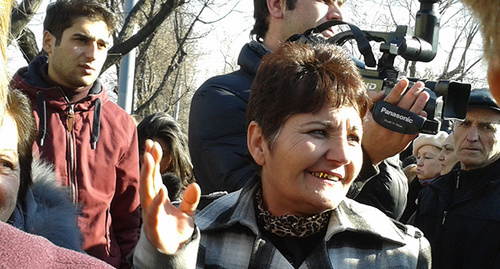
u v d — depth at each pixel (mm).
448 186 3402
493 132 3291
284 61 1914
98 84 3602
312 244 1931
